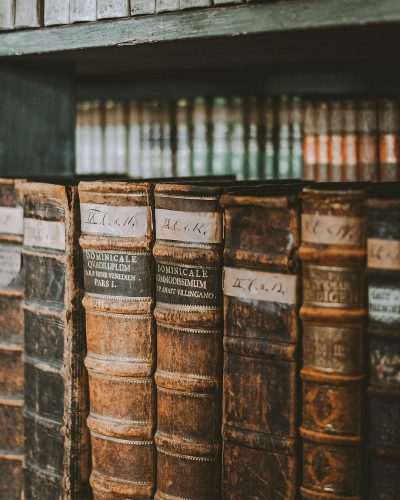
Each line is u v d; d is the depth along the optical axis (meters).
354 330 1.28
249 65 2.05
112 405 1.54
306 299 1.31
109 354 1.54
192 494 1.46
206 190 1.40
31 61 1.94
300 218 1.31
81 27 1.64
